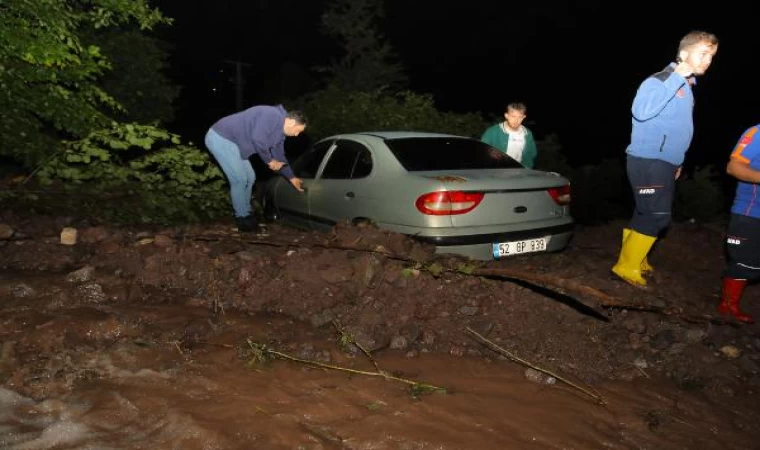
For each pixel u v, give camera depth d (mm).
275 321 4602
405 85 16594
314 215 6906
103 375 3730
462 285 4996
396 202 5770
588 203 9648
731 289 5016
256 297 4859
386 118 11195
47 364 3789
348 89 15516
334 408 3555
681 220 9391
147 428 3252
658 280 5777
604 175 10109
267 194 8000
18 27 6699
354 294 4867
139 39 10102
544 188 5961
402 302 4770
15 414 3295
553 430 3514
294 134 6254
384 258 5188
